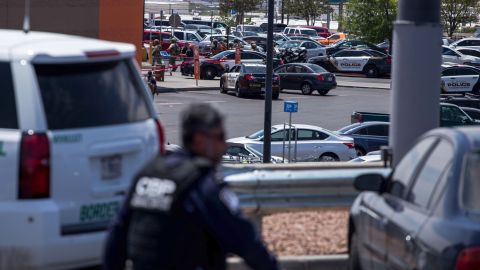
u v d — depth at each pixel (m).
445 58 166.50
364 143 76.75
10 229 18.81
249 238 11.83
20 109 19.22
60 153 19.16
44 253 18.83
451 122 81.88
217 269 12.25
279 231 26.91
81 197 19.45
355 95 130.75
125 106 20.72
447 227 15.81
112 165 20.12
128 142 20.34
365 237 20.55
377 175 20.52
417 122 27.69
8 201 18.89
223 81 124.00
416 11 27.36
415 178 18.62
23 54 19.48
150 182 12.06
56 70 19.80
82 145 19.47
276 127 73.06
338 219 28.27
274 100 120.50
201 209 11.73
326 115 105.56
